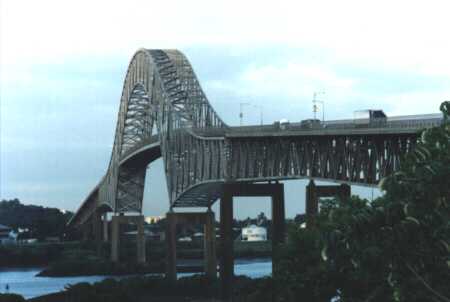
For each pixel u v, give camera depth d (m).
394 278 53.72
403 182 52.75
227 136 166.75
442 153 52.97
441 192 51.53
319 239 58.78
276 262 101.31
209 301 173.25
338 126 128.25
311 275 86.25
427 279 53.19
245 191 169.62
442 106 57.19
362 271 55.41
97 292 167.25
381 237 53.53
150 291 191.12
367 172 118.81
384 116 127.44
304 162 139.25
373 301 62.22
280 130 145.00
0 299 162.38
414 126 108.00
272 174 150.62
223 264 171.50
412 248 52.78
